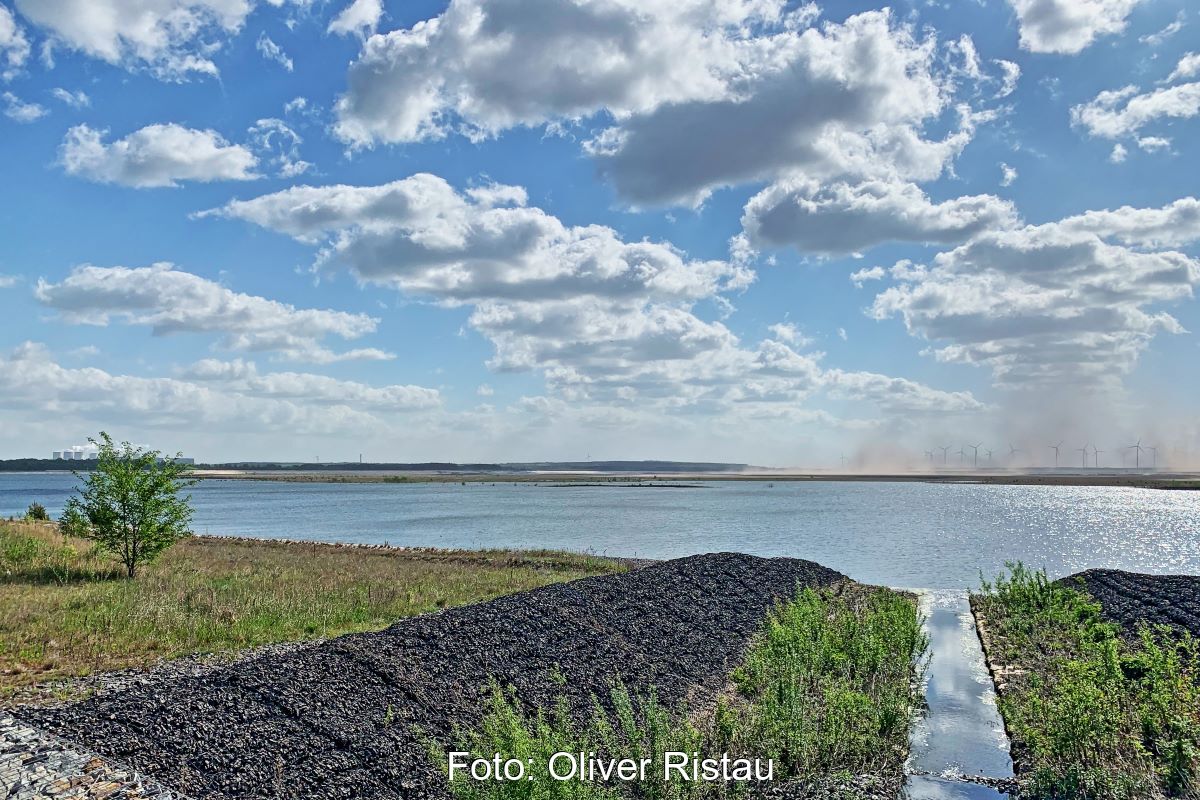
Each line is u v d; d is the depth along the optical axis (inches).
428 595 1053.8
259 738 513.7
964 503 4697.3
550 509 4008.4
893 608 963.3
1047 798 517.3
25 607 853.8
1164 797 504.1
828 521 3144.7
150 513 1207.6
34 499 4968.0
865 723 622.2
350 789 480.1
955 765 591.8
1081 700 580.7
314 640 780.0
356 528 2864.2
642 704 635.5
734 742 603.8
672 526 2893.7
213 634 768.3
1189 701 597.9
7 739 479.2
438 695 621.6
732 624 989.8
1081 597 996.6
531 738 483.8
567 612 873.5
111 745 483.2
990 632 1019.3
